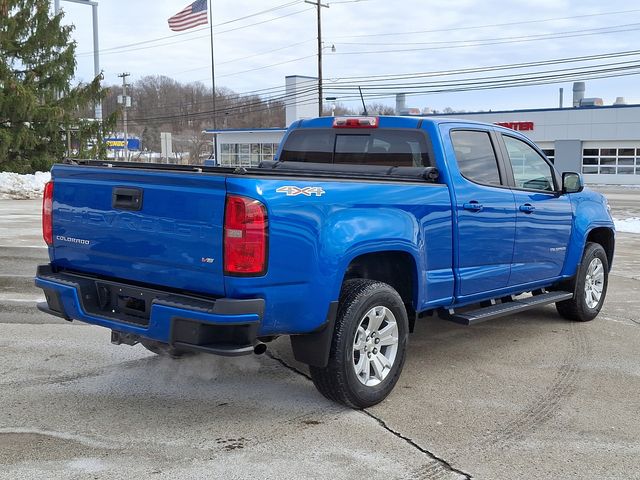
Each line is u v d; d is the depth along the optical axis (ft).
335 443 13.51
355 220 14.64
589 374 18.44
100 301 15.10
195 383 16.87
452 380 17.69
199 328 12.79
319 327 14.23
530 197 20.42
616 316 25.73
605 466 12.81
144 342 15.38
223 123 302.25
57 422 14.21
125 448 13.03
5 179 90.58
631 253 45.65
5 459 12.44
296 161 20.59
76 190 15.39
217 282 12.94
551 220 21.47
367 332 15.31
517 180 20.31
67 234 15.74
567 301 24.07
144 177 13.87
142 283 14.47
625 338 22.39
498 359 19.71
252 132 203.82
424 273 16.62
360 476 12.11
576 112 169.68
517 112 177.58
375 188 15.25
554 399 16.42
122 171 14.25
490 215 18.62
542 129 174.70
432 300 17.17
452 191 17.39
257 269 12.84
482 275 18.66
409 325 17.17
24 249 39.11
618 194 131.03
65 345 19.89
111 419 14.44
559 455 13.25
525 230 20.21
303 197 13.60
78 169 15.30
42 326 22.09
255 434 13.84
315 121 20.34
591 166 169.99
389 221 15.40
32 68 109.81
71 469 12.10
